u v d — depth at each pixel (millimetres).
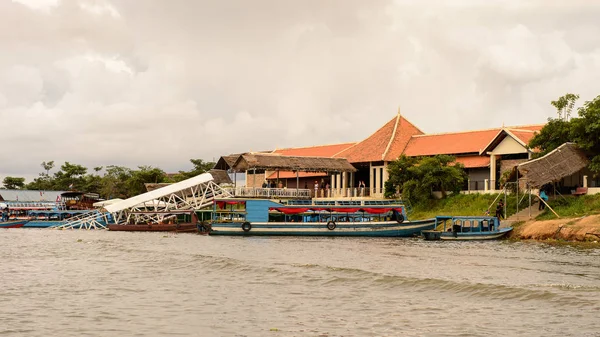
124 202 71000
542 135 56906
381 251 40281
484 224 50375
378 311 21250
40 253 41438
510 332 18203
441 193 64812
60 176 138500
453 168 62812
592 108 52469
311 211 57562
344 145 87875
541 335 17812
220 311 21500
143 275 29984
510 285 24844
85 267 33281
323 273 29234
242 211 59469
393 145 75250
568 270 29875
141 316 20797
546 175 50750
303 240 51438
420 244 46125
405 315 20594
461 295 23609
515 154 62031
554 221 47719
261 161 68812
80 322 19969
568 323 18984
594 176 53344
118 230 69750
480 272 29406
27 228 78938
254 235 57188
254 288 25906
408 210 63625
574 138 54406
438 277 27766
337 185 79250
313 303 22719
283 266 31750
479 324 19188
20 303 22984
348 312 21156
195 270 31516
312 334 18375
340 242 48844
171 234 62219
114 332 18750
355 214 58062
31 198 117812
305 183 87312
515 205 55469
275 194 69938
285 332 18641
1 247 46312
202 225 61219
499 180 60094
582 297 22281
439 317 20219
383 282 26625
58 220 87250
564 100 56812
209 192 74312
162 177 108562
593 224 44688
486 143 66250
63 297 24172
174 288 26109
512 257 35719
